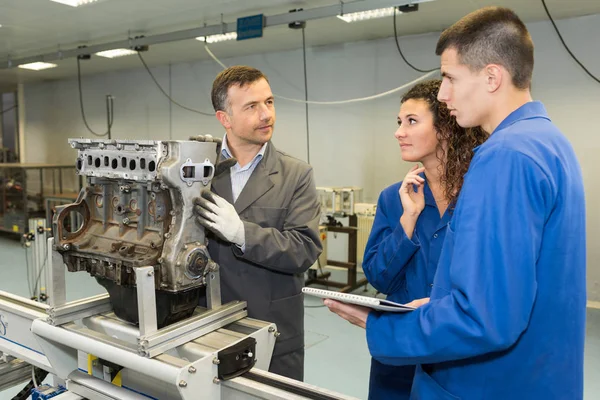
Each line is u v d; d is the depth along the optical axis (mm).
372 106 5152
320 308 4016
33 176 8109
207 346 1002
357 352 3152
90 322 1165
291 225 1362
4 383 1556
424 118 1195
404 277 1374
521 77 794
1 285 4523
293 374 1460
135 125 7188
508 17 783
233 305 1161
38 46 5617
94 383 1152
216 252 1372
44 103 8305
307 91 5562
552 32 4129
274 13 4188
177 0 3836
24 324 1357
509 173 730
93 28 4754
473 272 716
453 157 1196
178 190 971
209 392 941
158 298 1028
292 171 1438
